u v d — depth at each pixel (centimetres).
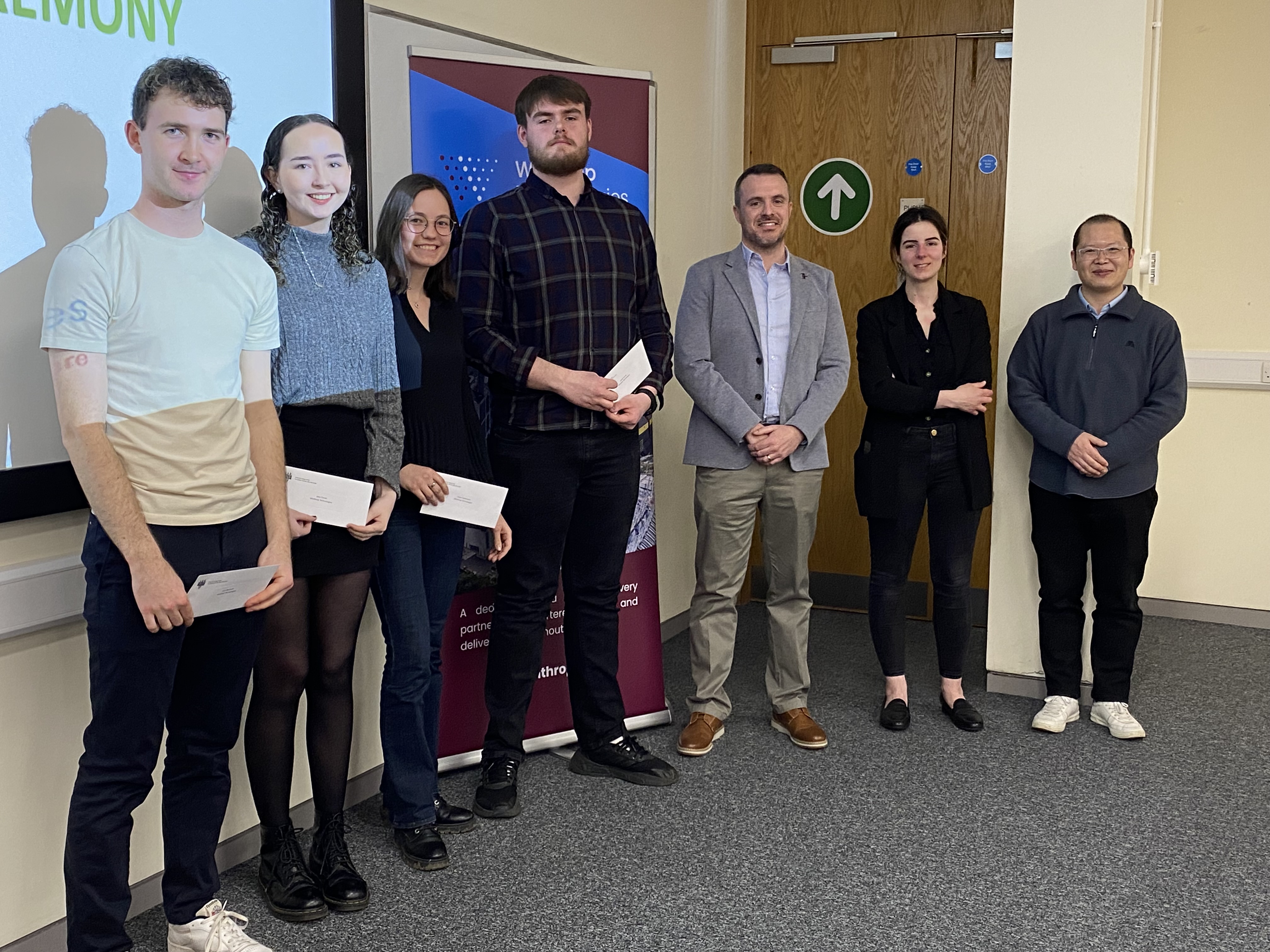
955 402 318
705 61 439
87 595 180
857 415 471
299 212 211
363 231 263
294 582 215
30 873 205
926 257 324
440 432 245
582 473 277
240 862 250
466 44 300
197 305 181
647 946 215
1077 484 323
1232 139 441
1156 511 469
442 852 247
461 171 294
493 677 283
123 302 173
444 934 219
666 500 429
